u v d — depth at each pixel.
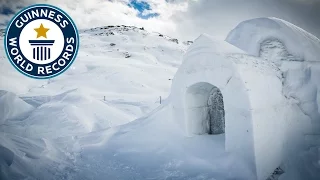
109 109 11.50
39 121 8.98
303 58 5.48
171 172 4.77
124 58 63.91
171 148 5.54
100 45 81.88
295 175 4.41
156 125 6.39
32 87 31.80
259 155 4.31
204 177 4.46
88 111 10.48
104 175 4.75
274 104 4.73
